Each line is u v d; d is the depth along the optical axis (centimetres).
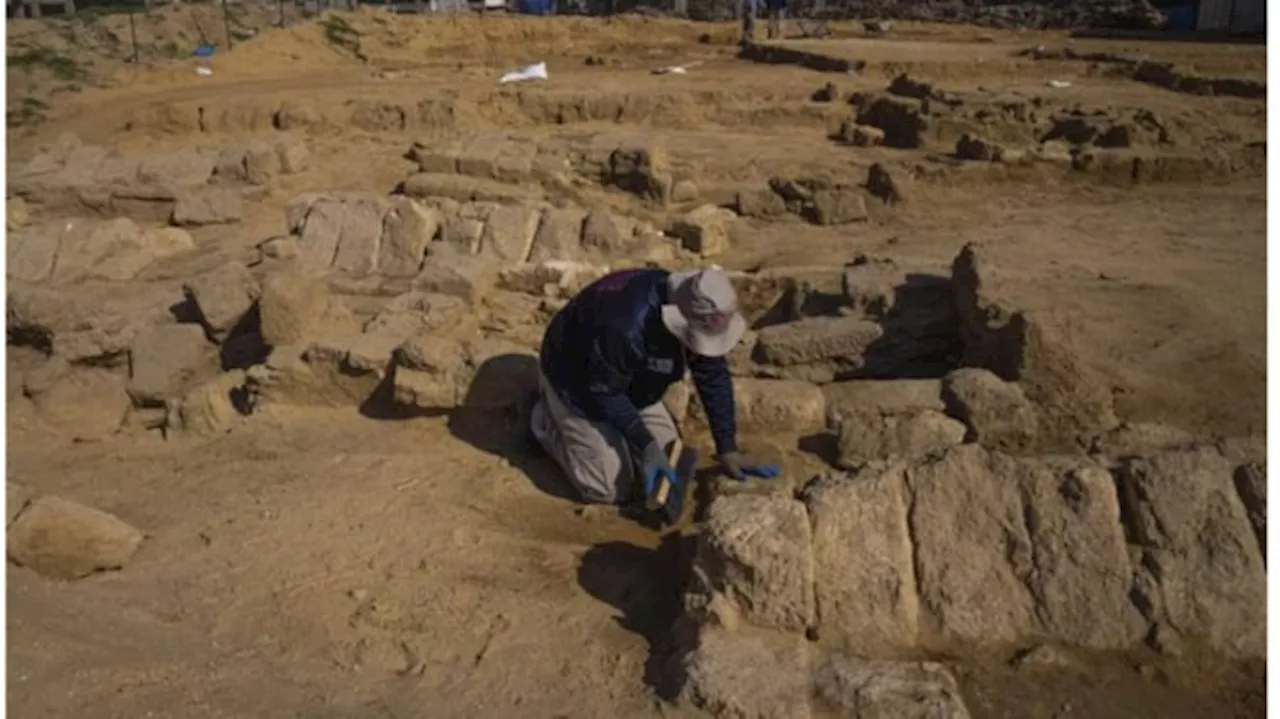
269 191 1108
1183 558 369
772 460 510
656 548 450
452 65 2228
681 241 963
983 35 2469
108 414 628
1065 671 351
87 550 416
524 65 2184
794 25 2716
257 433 550
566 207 1056
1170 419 548
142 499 486
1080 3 2673
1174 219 1009
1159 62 1784
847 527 379
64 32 1955
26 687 324
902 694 326
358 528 455
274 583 411
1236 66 1814
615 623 394
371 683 350
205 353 669
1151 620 361
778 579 358
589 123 1608
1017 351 554
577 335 477
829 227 1076
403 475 503
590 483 482
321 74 2039
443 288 692
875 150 1401
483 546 446
